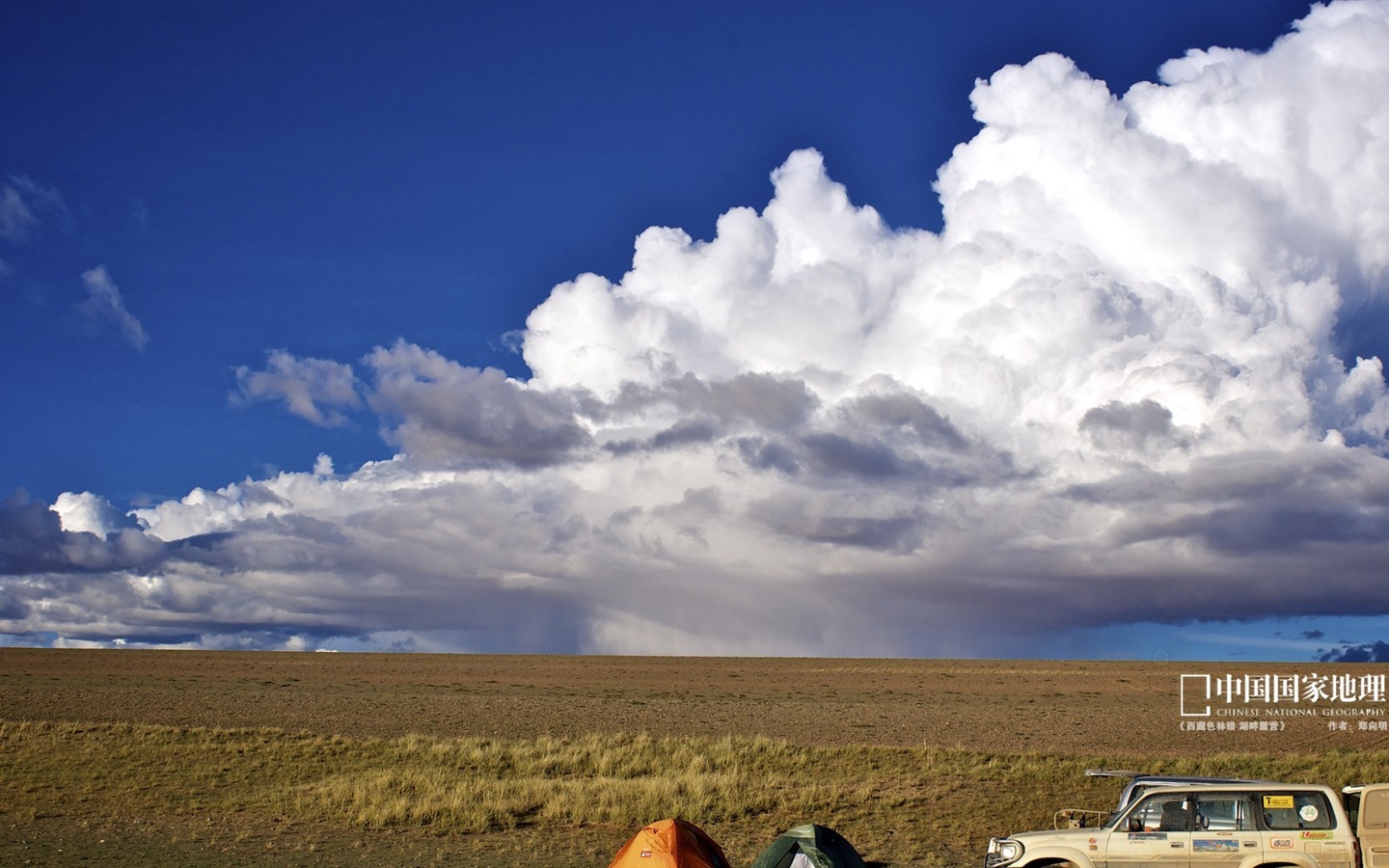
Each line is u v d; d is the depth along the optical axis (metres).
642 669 120.06
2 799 32.41
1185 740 53.00
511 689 89.31
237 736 48.38
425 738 48.69
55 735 47.56
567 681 100.94
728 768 38.34
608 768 39.44
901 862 23.83
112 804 31.66
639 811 29.00
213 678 97.44
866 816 29.11
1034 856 17.92
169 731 49.06
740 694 86.00
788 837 20.09
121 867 22.73
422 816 28.75
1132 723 61.22
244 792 34.25
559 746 45.91
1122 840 17.67
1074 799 31.00
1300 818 17.50
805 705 74.50
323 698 75.94
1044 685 96.44
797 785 33.81
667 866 18.64
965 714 67.69
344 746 44.88
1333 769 35.28
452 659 141.12
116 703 70.50
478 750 43.72
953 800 31.08
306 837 26.53
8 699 71.81
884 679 105.50
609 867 22.69
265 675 102.75
